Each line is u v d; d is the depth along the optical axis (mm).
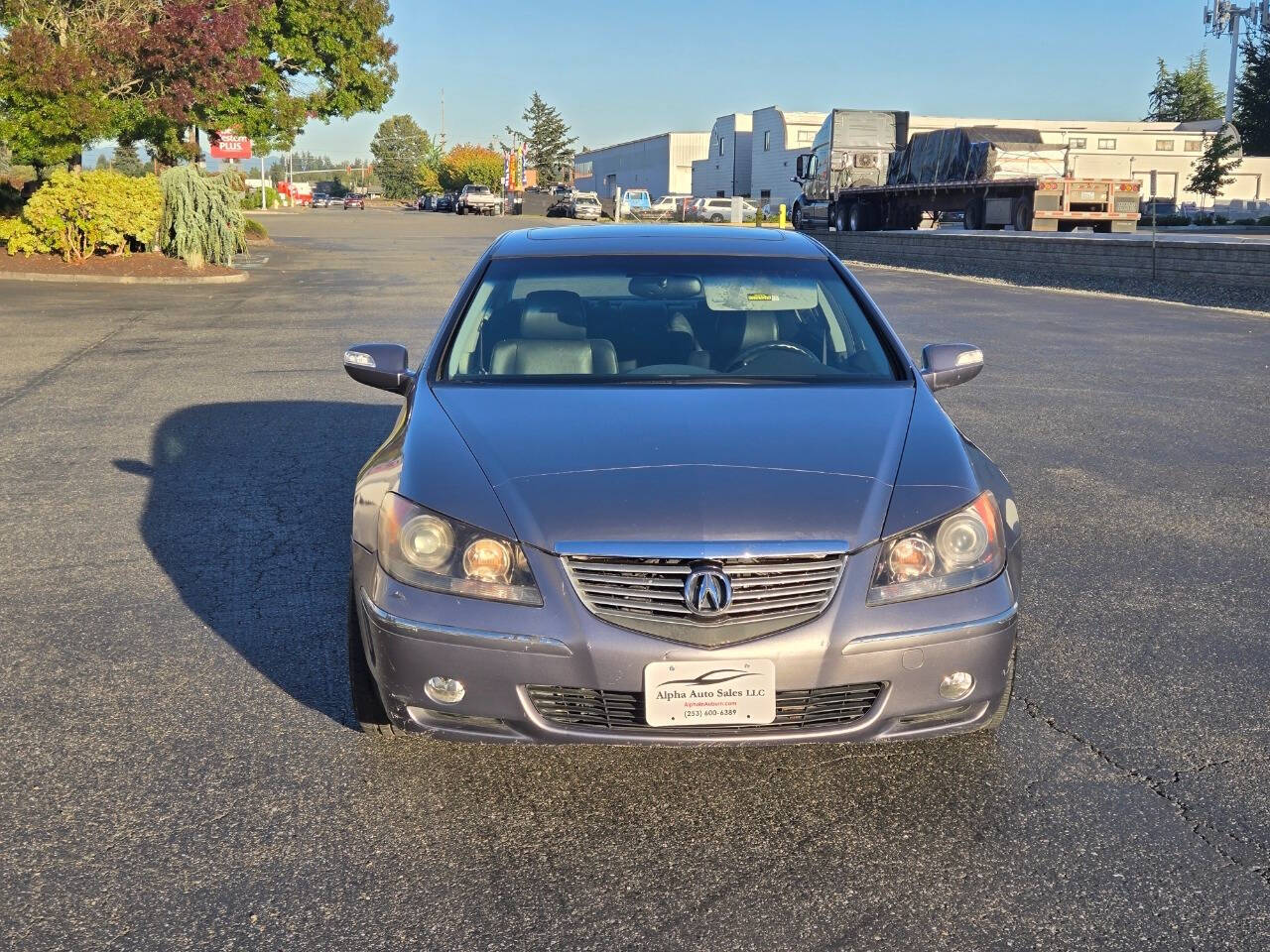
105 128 23188
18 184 33531
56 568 5586
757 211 50000
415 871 3131
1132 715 4066
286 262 27672
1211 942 2824
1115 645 4699
